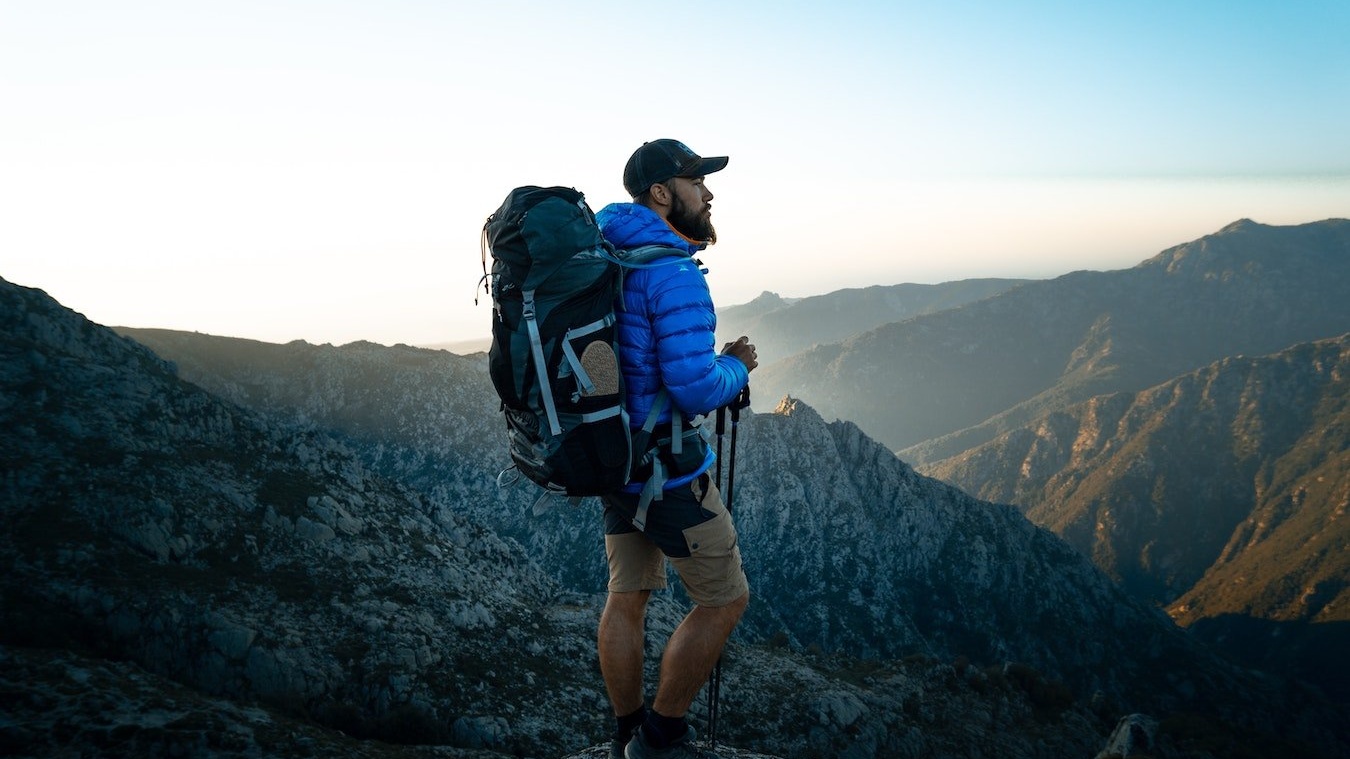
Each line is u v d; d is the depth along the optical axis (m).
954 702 96.62
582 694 59.88
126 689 21.44
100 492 56.59
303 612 55.47
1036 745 91.88
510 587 80.25
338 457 82.00
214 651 48.00
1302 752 121.44
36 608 45.97
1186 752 107.31
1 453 56.81
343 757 26.55
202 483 63.72
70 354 72.12
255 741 22.48
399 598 62.44
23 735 17.91
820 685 80.56
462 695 52.75
